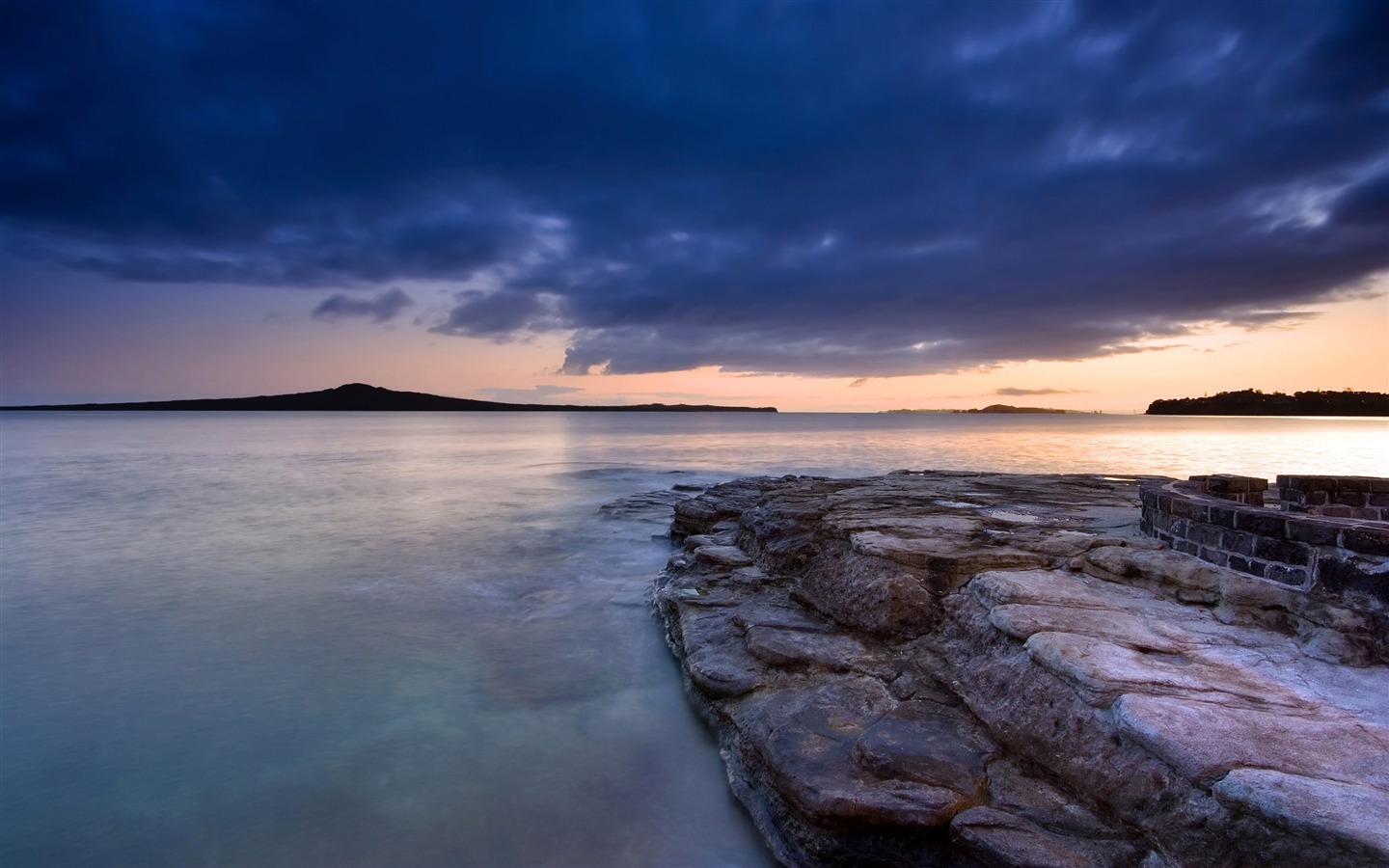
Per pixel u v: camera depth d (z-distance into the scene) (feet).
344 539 58.54
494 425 433.48
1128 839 14.74
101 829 19.34
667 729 24.98
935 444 192.03
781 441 217.36
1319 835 12.14
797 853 17.79
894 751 18.33
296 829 19.36
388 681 28.99
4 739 24.21
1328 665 17.62
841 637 26.84
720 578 36.94
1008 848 15.03
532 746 23.82
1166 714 15.53
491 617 37.17
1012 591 22.99
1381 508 28.25
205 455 161.27
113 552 53.83
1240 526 21.72
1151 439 217.77
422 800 20.74
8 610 38.58
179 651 32.30
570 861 18.25
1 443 212.02
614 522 66.44
